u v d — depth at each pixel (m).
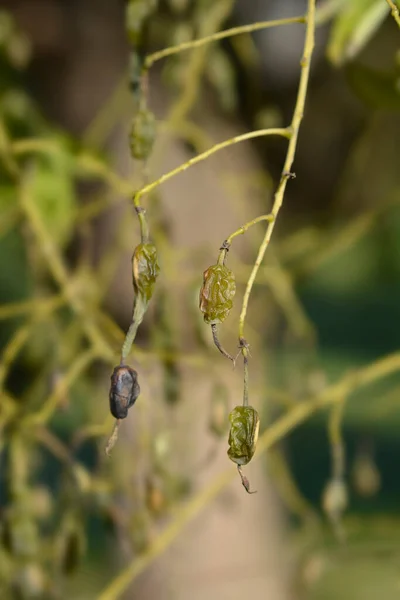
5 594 0.54
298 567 0.62
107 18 0.74
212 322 0.40
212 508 0.65
